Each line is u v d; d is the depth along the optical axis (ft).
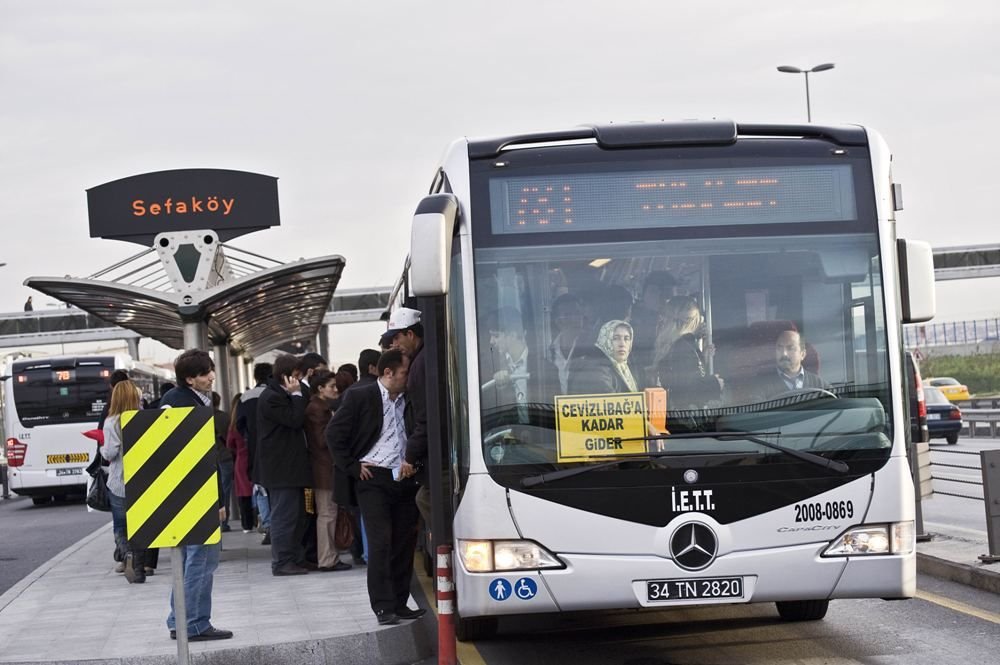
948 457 79.00
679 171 27.02
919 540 43.27
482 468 25.67
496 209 26.73
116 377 45.50
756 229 26.94
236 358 95.55
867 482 25.88
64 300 58.49
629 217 26.81
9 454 111.55
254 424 51.70
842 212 27.12
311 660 29.37
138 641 30.99
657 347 26.14
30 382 111.96
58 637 32.32
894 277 27.04
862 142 27.53
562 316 26.27
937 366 211.00
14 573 53.67
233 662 28.84
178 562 25.66
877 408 26.23
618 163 27.02
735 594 25.39
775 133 27.78
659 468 25.53
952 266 236.22
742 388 26.05
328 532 43.62
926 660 27.53
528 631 33.50
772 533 25.55
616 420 25.79
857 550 25.79
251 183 64.69
